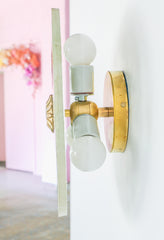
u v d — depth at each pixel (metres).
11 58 5.31
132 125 0.53
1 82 7.02
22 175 5.26
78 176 0.96
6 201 3.58
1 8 5.46
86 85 0.57
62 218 2.91
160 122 0.41
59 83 0.43
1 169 5.96
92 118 0.55
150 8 0.43
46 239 2.40
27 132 5.55
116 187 0.65
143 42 0.46
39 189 4.16
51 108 0.49
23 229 2.63
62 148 0.43
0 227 2.68
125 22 0.55
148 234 0.47
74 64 0.57
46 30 4.41
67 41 0.57
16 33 5.45
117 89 0.55
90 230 0.86
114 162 0.66
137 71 0.49
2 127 7.07
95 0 0.76
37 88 5.09
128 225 0.57
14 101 5.73
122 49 0.58
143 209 0.49
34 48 5.08
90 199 0.85
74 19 0.95
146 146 0.46
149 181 0.46
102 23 0.72
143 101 0.47
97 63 0.79
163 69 0.39
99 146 0.50
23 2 5.12
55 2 4.27
